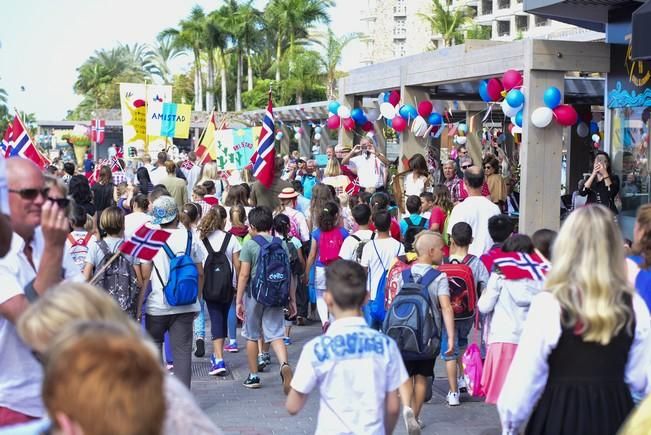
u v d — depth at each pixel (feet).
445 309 22.34
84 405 6.24
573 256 12.34
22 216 12.74
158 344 25.29
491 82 43.65
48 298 9.14
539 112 38.04
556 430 12.28
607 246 12.27
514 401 12.48
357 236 29.17
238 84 259.39
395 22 395.55
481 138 68.85
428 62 48.47
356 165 49.08
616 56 39.68
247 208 39.19
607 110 40.78
